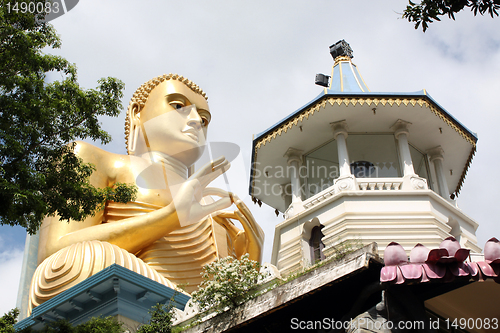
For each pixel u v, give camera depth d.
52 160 12.41
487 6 10.46
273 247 18.80
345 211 17.16
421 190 17.55
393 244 9.92
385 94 18.27
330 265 10.46
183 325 13.07
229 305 11.70
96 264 17.22
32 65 12.12
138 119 23.33
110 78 13.60
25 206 11.05
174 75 24.03
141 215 19.78
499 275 9.59
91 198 12.88
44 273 17.45
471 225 18.66
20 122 11.80
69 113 12.63
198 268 20.05
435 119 18.80
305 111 18.67
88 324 12.91
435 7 10.83
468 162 20.50
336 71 21.75
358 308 10.34
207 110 23.94
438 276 9.47
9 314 13.26
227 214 21.34
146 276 17.38
